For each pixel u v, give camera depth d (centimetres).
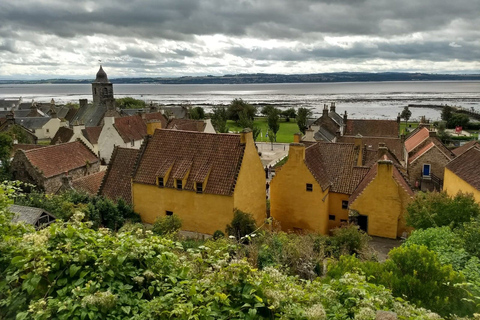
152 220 3972
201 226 3747
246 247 2708
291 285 1240
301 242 2862
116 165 4359
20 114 15112
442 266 1853
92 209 3550
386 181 3703
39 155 4925
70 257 1155
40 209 3275
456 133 14062
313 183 4025
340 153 4497
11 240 1238
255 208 4072
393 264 1794
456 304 1584
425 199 3238
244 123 13150
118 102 18950
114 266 1178
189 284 1185
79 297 1096
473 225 2452
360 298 1255
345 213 4181
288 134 14200
